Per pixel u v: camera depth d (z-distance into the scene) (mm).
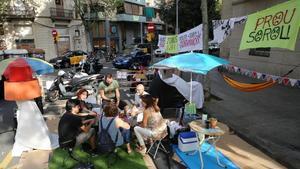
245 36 5371
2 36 24922
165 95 8133
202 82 10281
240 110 8367
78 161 5320
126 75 12266
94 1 32500
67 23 30781
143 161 5375
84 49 33500
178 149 5742
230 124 7117
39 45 27844
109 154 5453
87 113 6422
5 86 5637
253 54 14898
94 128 5742
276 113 7930
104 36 39812
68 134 5418
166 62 6312
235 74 15859
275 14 4668
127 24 46219
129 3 43406
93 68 18391
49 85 10922
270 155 5434
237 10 16906
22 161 5512
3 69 6500
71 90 11188
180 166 5160
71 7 31172
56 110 9234
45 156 5711
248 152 5637
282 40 4438
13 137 7023
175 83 8000
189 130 5977
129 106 7961
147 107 5527
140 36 48562
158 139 5488
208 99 9531
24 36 26422
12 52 16859
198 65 5977
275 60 12844
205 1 9141
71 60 23375
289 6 4402
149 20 49906
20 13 25531
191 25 35938
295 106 8562
